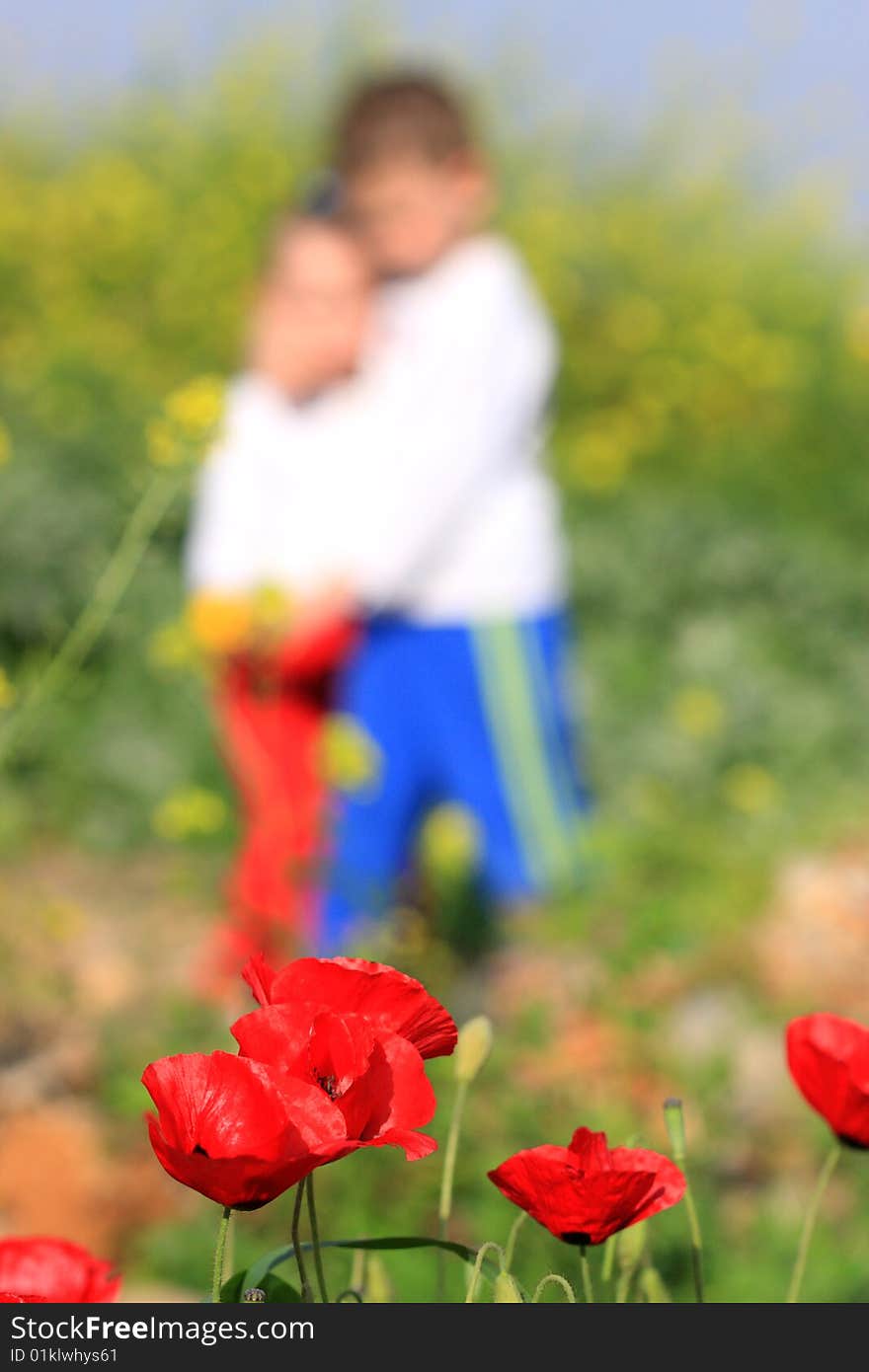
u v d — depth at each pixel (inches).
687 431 362.9
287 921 119.6
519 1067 115.3
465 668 126.0
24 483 208.8
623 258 391.2
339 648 120.6
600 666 233.6
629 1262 31.8
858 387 375.2
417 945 118.9
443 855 122.6
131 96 411.5
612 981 128.9
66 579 193.0
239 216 373.1
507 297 126.6
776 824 191.0
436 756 127.2
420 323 124.0
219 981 125.0
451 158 124.1
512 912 132.0
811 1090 32.0
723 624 248.7
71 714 185.3
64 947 136.1
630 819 183.2
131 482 83.4
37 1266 29.2
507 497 127.1
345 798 123.9
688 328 381.1
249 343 129.3
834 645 249.1
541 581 130.2
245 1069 24.4
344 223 124.6
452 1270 88.9
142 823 175.2
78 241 358.6
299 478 123.6
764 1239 97.5
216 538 124.6
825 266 427.5
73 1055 120.7
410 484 122.0
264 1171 23.0
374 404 123.3
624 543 267.9
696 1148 109.1
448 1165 32.8
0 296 348.5
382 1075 25.5
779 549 270.8
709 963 139.5
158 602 195.6
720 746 208.7
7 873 164.2
